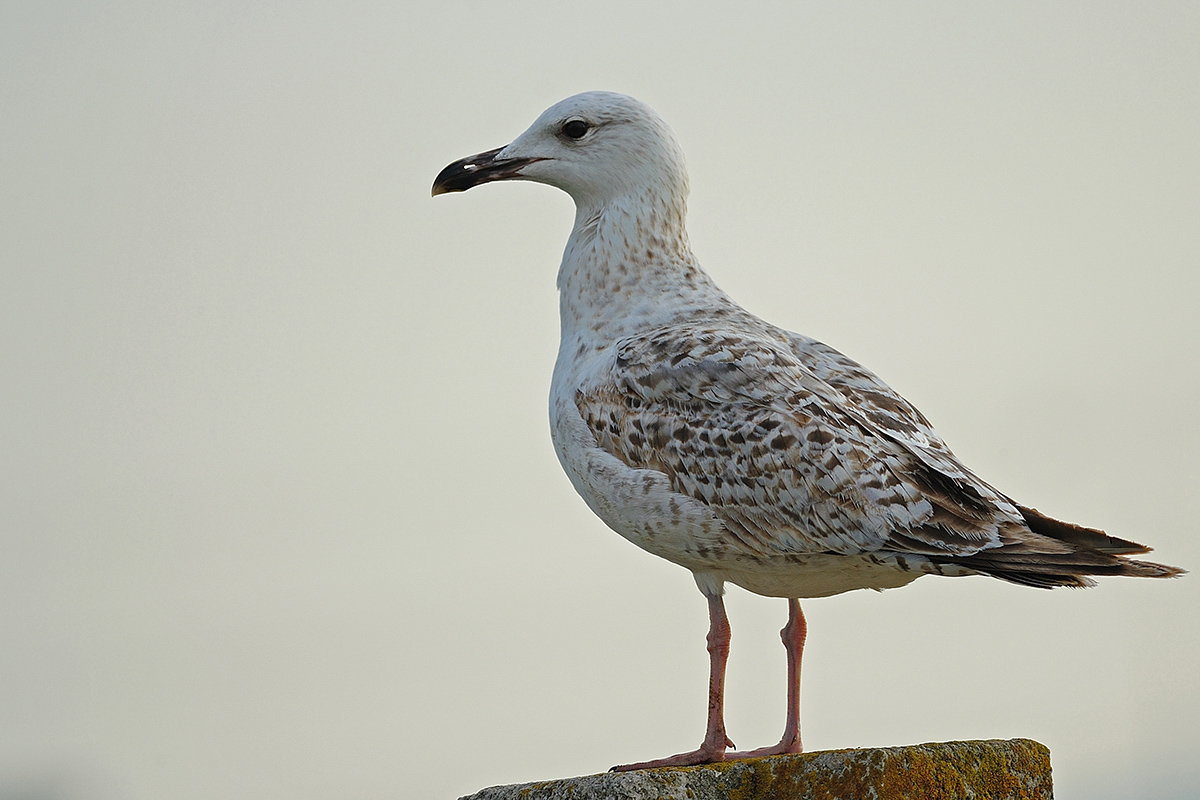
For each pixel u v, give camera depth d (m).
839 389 11.34
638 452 11.37
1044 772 9.52
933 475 10.76
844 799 9.02
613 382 11.65
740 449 10.88
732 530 11.02
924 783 9.03
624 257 12.61
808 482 10.67
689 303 12.41
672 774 9.38
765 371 11.06
